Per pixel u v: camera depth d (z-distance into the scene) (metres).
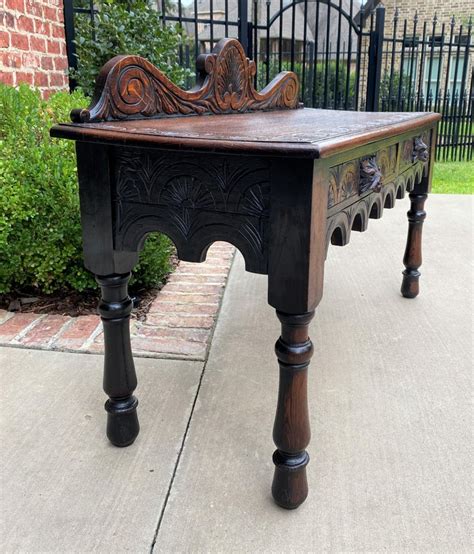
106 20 3.55
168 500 1.50
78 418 1.87
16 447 1.71
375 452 1.70
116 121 1.59
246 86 2.40
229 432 1.80
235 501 1.49
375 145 1.61
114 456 1.68
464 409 1.94
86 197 1.50
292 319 1.30
